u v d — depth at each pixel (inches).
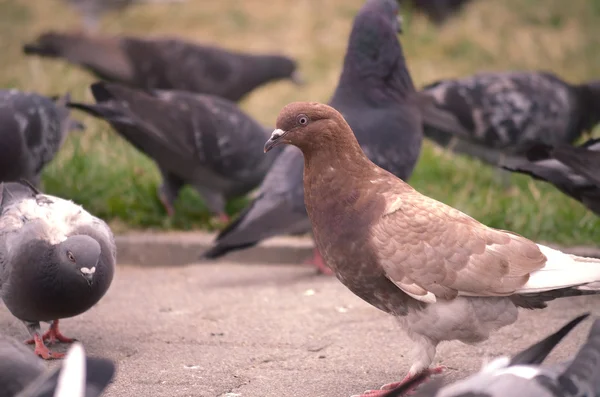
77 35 512.4
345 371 265.1
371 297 243.0
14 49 661.9
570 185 310.0
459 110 442.6
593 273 230.5
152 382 254.7
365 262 235.9
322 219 241.9
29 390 179.0
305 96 600.1
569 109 458.0
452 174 462.3
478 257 230.2
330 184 240.7
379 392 241.6
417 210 235.5
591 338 191.2
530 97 448.5
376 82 358.3
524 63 655.8
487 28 705.0
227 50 538.3
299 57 654.5
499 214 399.9
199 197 441.1
